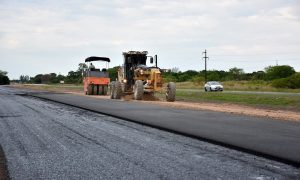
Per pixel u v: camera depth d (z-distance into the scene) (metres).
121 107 18.95
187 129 10.77
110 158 7.11
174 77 99.69
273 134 9.86
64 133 10.35
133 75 26.83
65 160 6.96
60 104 22.05
